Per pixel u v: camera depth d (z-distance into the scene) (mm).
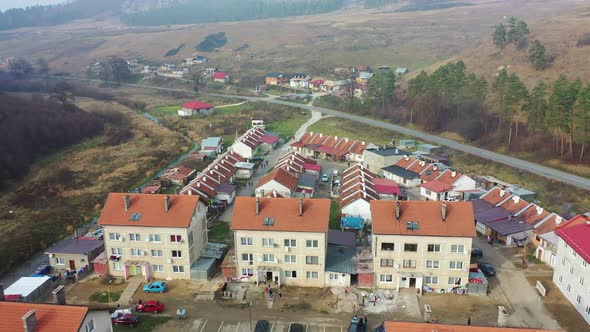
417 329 45625
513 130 146000
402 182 125312
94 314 47906
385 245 72375
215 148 161750
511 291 72812
